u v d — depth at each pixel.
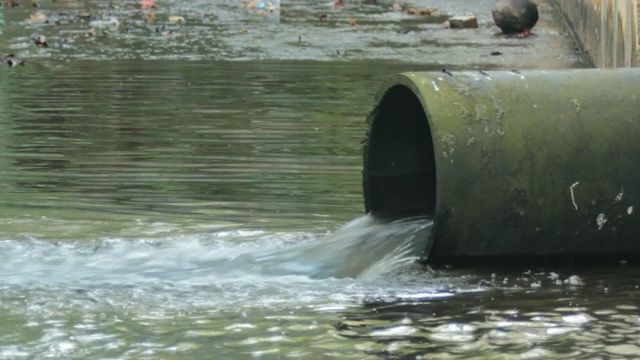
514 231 13.52
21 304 12.03
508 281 13.20
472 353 10.43
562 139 13.64
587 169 13.62
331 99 27.52
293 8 49.94
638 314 11.75
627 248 13.95
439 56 35.50
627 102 13.99
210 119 24.77
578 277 13.26
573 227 13.66
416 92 13.82
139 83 29.75
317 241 14.73
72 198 17.70
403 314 11.73
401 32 41.41
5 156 20.86
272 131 23.47
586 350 10.51
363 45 37.94
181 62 33.81
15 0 49.00
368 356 10.36
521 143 13.54
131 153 21.22
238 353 10.46
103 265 13.90
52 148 21.61
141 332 11.09
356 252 14.18
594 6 33.91
